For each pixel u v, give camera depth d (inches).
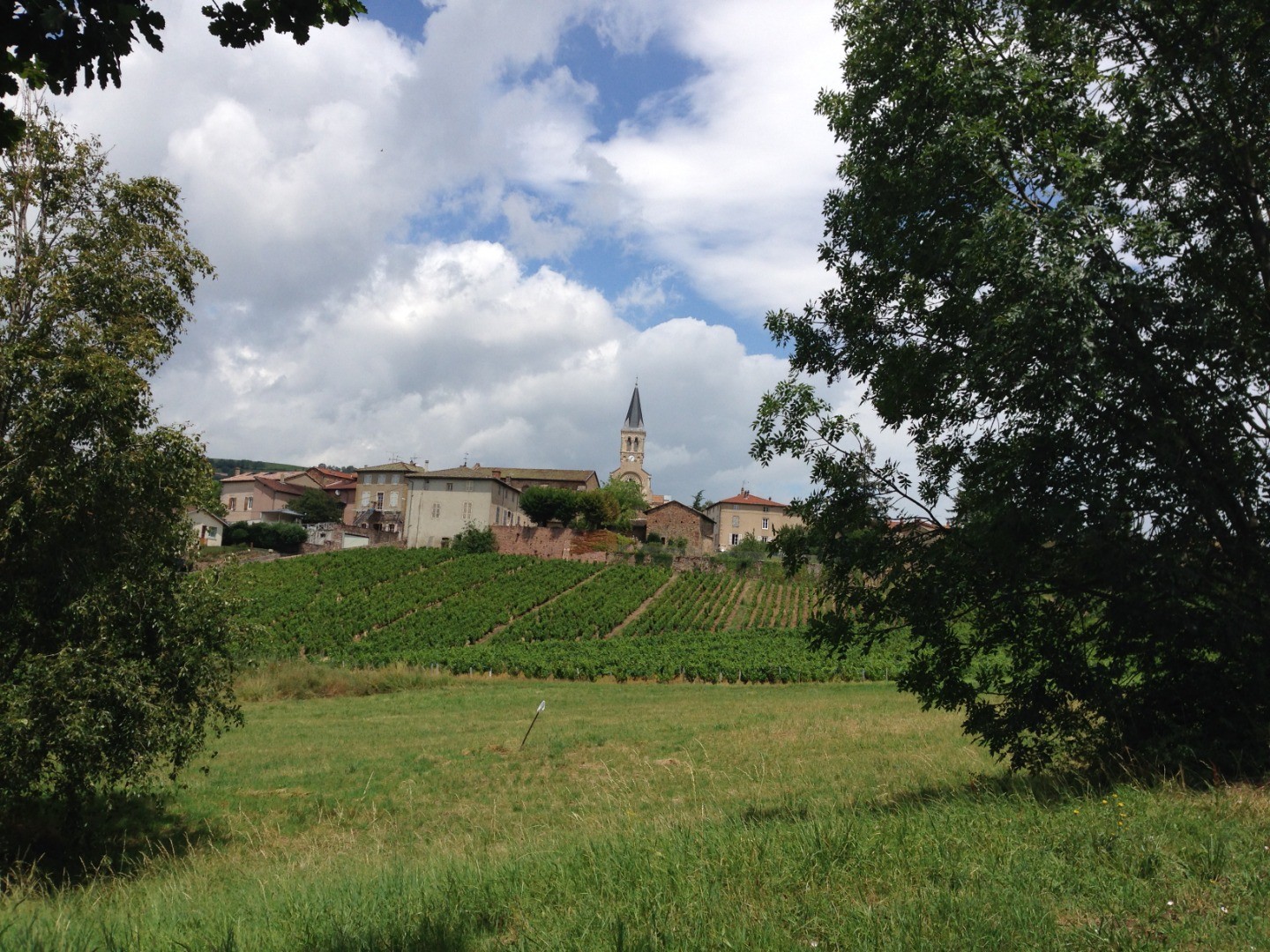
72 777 492.7
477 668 1923.0
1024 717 389.1
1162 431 342.6
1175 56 355.9
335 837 555.5
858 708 1184.2
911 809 338.3
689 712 1217.4
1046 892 217.6
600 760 839.7
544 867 280.4
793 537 410.6
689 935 202.4
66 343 496.4
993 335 341.7
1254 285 374.3
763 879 240.8
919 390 384.8
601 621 2527.1
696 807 486.9
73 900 359.6
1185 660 374.9
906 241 382.3
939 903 209.0
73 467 470.6
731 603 2874.0
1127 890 215.3
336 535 3764.8
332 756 908.0
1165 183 386.0
